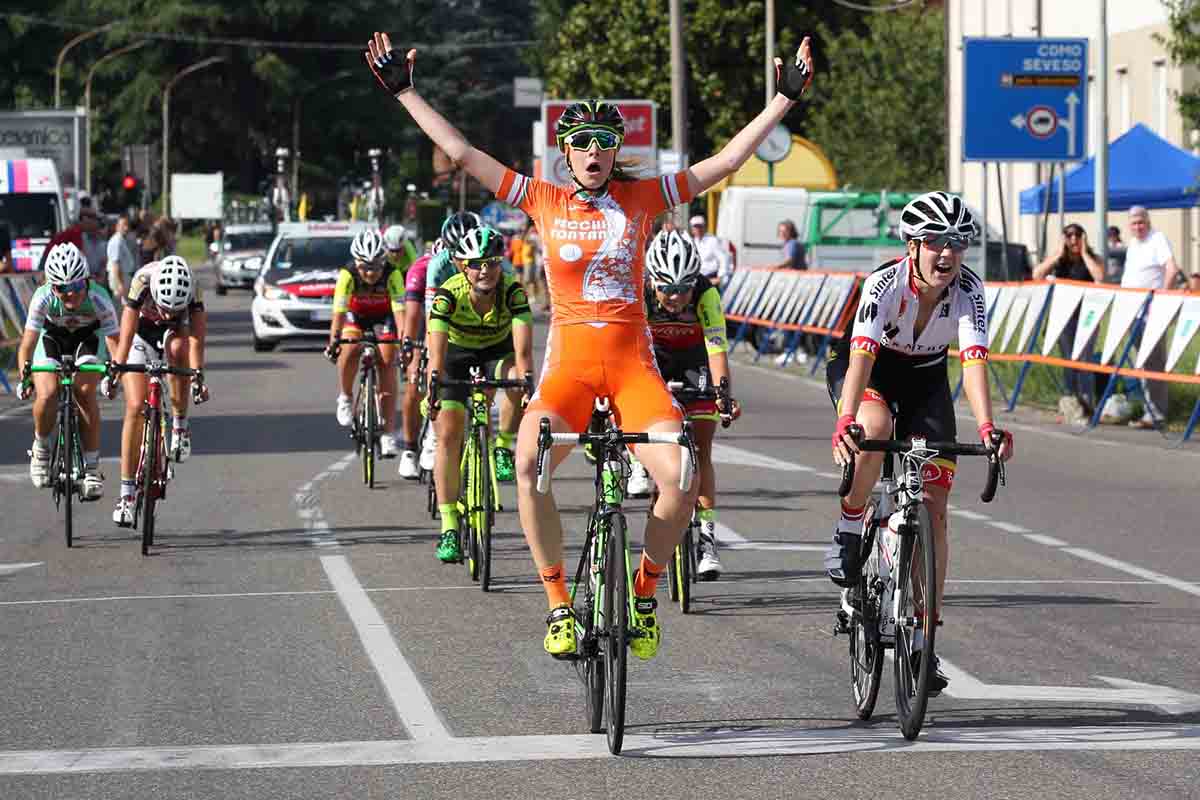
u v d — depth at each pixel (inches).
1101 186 2161.7
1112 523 1134.4
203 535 1097.4
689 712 658.2
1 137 3503.9
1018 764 583.5
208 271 7012.8
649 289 907.4
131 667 735.1
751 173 3614.7
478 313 971.3
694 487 628.1
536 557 650.2
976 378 636.7
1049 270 1878.7
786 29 4886.8
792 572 964.0
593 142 641.0
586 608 634.2
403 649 767.1
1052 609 855.7
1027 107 2206.0
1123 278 1785.2
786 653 759.1
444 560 968.9
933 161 4079.7
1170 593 900.0
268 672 724.0
